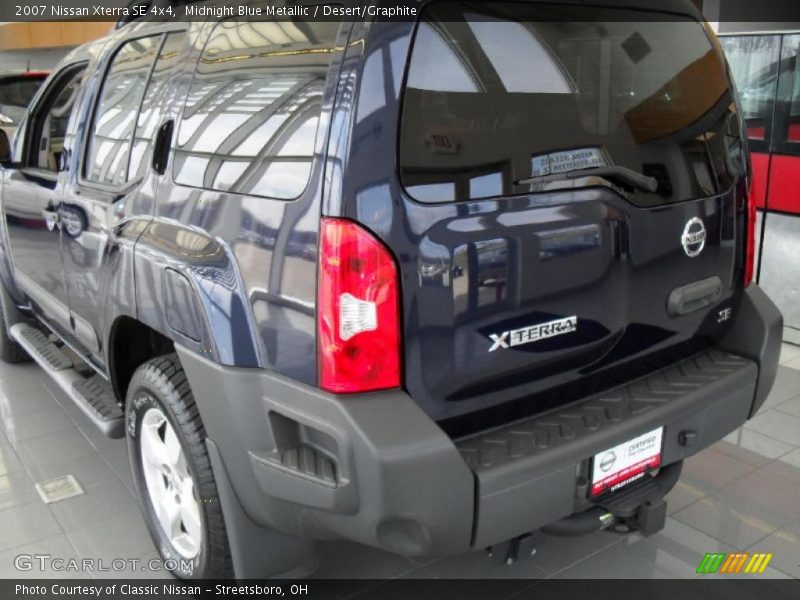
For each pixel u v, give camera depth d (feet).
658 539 8.38
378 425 5.25
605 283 6.29
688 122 6.93
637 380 6.98
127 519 9.04
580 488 6.06
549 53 5.94
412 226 5.32
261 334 5.86
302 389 5.58
